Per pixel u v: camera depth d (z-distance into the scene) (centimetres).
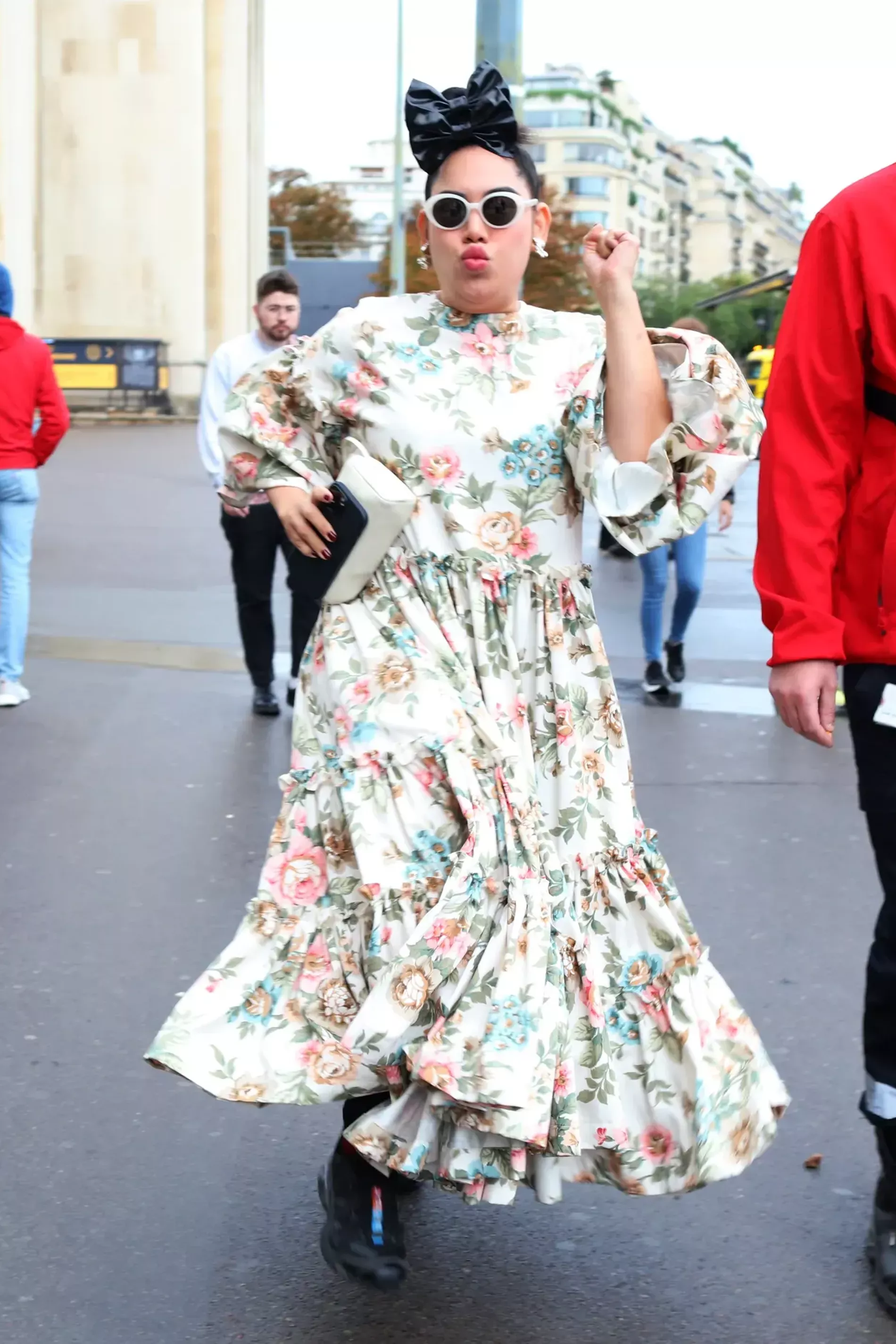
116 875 534
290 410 294
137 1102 368
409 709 273
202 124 3606
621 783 284
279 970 280
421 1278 298
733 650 1007
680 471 269
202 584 1221
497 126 275
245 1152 346
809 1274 301
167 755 705
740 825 606
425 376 279
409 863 270
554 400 279
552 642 279
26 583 804
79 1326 281
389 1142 265
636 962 279
